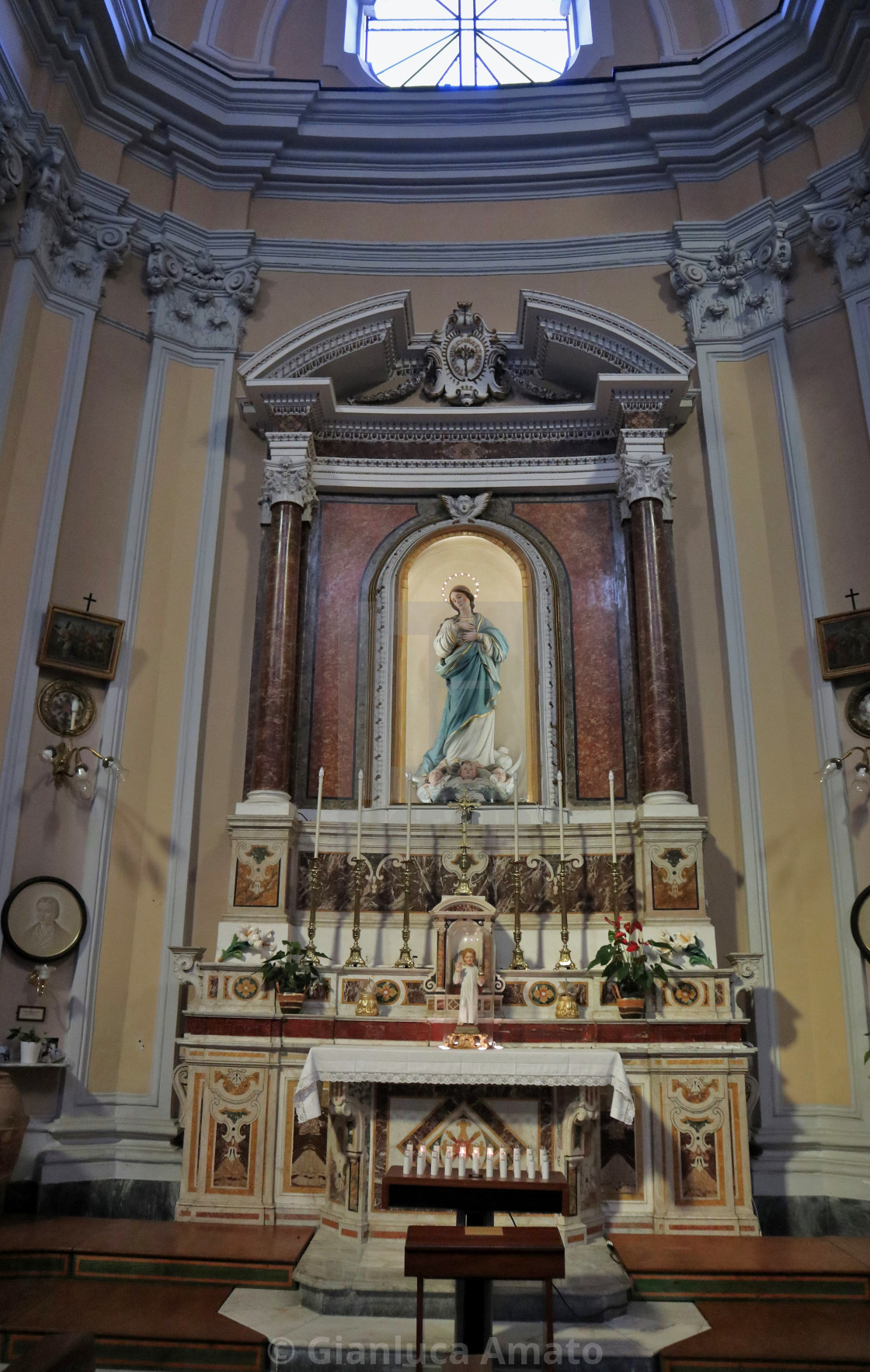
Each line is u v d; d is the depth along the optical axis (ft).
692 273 27.76
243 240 28.76
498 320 28.99
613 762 25.54
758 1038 22.50
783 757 24.06
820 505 25.21
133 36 27.12
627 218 29.27
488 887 24.20
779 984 22.77
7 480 23.79
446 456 28.02
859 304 25.40
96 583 24.99
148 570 25.71
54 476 24.56
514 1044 20.54
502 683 26.78
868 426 24.54
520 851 24.44
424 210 29.81
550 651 26.48
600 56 31.96
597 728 25.85
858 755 23.18
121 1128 22.18
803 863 23.31
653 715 24.29
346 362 27.81
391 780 25.67
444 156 29.78
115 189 27.25
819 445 25.57
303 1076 18.01
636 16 32.12
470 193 29.81
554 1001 21.77
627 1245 18.71
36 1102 21.85
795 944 22.93
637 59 31.71
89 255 26.53
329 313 27.20
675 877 22.85
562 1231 18.07
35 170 25.18
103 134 27.63
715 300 27.66
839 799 23.13
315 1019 21.01
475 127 29.63
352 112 29.50
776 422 26.25
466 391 28.17
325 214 29.68
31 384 24.80
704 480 26.91
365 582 27.32
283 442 26.63
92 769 23.84
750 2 30.45
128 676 24.73
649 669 24.61
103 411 26.09
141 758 24.48
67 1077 22.11
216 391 27.50
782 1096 22.18
